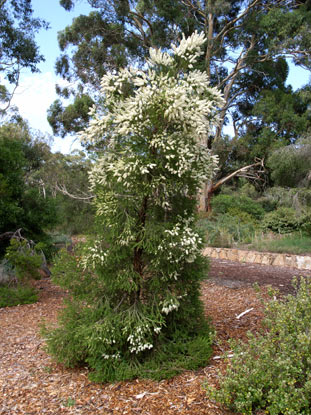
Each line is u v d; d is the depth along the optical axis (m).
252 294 6.13
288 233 13.69
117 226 3.29
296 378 2.63
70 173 20.53
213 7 18.30
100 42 20.23
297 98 21.27
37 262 7.13
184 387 3.08
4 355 4.26
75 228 16.81
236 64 20.84
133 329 3.28
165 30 18.83
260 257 10.19
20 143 9.72
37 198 9.77
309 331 2.77
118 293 3.61
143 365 3.40
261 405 2.53
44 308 6.46
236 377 2.58
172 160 3.16
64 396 3.14
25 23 15.67
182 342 3.56
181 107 2.91
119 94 3.43
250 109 23.94
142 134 3.26
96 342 3.24
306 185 14.98
